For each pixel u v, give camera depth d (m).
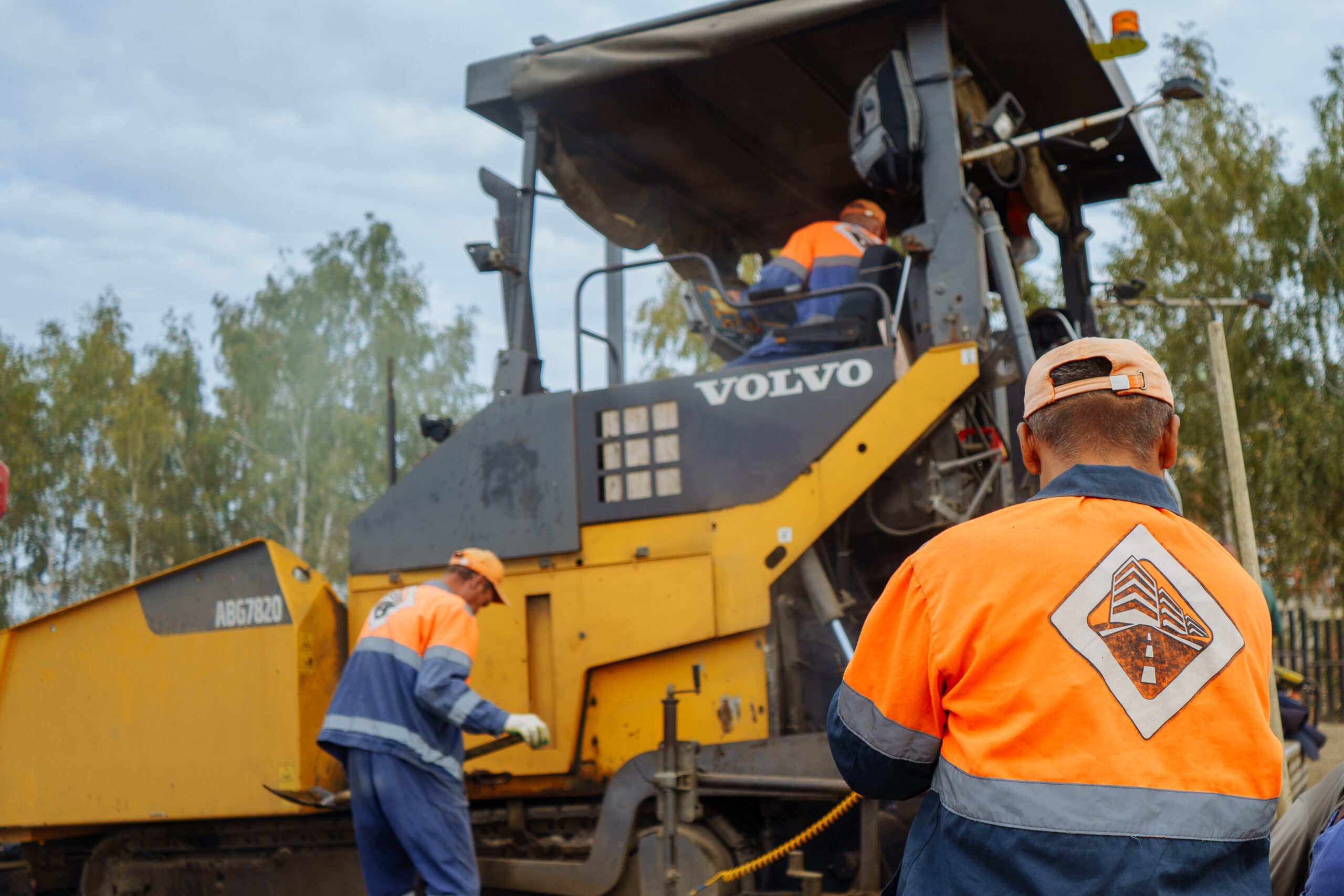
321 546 25.84
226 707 4.68
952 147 4.31
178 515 26.41
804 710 4.44
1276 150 18.20
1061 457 1.75
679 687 4.23
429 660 4.09
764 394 4.24
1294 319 16.75
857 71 5.17
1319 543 15.84
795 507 4.12
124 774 4.85
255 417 26.94
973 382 3.97
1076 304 5.77
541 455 4.52
